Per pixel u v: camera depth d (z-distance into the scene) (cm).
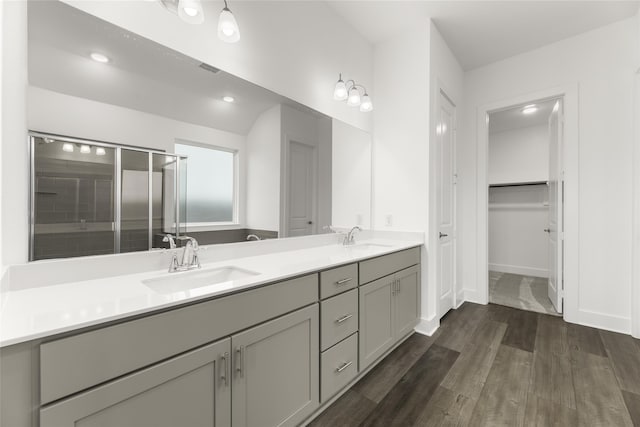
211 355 95
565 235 261
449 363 188
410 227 248
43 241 100
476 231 315
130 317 78
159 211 132
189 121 143
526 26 246
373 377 173
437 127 254
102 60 114
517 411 143
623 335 229
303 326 130
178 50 135
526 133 439
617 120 238
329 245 227
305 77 204
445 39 266
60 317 72
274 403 116
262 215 179
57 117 103
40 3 99
